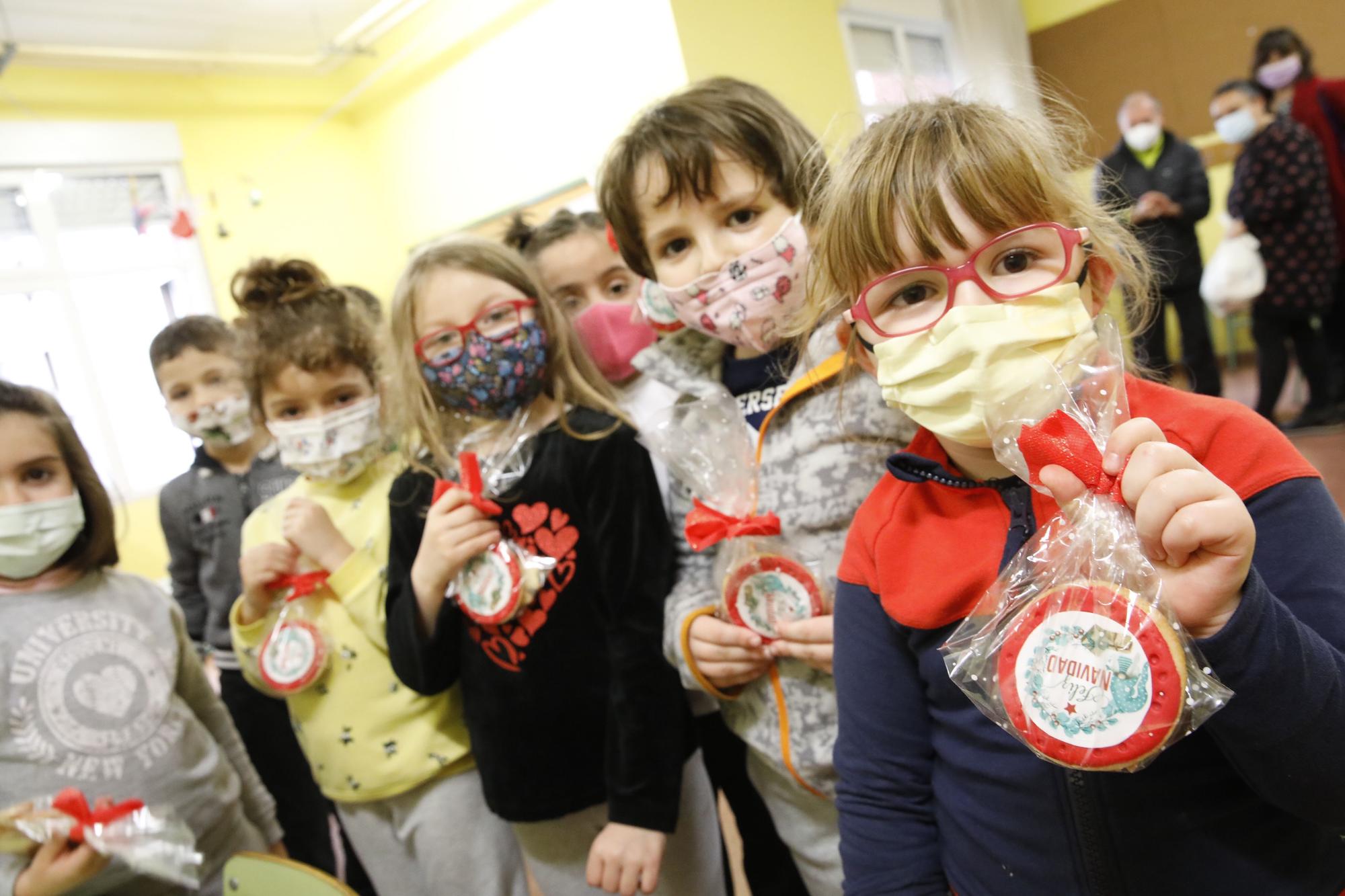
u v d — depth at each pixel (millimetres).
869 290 715
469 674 1258
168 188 4660
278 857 1097
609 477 1203
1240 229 3465
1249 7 4574
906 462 790
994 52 4945
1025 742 587
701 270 1072
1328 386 3441
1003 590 656
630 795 1127
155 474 4605
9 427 1262
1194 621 538
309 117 5184
